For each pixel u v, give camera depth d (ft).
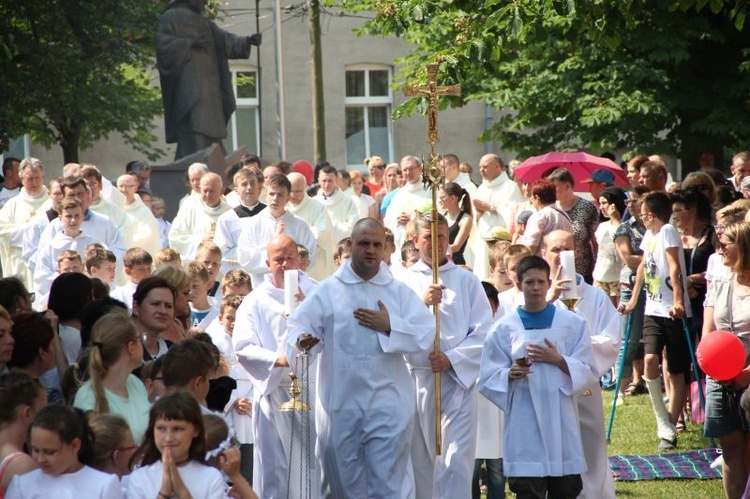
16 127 225.15
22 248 121.08
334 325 71.36
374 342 71.20
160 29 192.95
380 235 71.67
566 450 67.51
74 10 233.96
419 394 76.38
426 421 76.33
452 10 120.78
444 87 76.28
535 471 66.90
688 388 102.99
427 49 186.29
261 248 108.99
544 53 199.31
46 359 63.26
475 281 77.71
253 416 79.41
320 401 72.54
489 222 135.64
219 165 184.85
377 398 71.00
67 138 241.76
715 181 122.62
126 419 56.85
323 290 72.13
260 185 119.44
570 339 68.28
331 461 71.77
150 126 261.24
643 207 95.86
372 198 167.84
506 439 68.18
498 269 85.81
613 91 189.16
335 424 71.20
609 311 76.23
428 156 76.02
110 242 112.78
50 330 63.57
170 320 66.03
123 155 284.82
